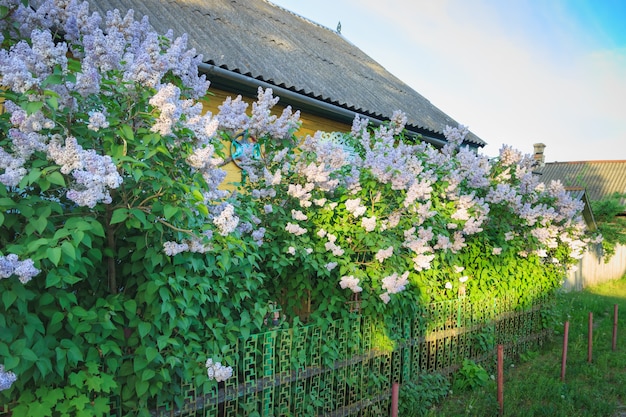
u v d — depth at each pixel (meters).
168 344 2.96
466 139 10.60
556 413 5.38
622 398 6.20
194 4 8.77
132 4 7.07
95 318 2.63
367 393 4.73
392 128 6.29
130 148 2.80
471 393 5.75
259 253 4.15
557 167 34.03
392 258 4.77
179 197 2.81
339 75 9.95
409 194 4.70
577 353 7.82
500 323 7.09
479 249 6.60
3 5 2.99
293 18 13.21
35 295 2.40
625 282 19.53
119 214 2.55
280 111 7.02
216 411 3.35
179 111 2.78
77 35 3.17
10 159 2.33
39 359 2.35
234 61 6.63
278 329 3.96
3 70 2.29
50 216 2.62
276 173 4.45
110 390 2.78
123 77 2.73
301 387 4.09
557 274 8.91
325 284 4.47
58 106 2.49
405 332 5.28
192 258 3.00
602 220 21.30
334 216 4.86
